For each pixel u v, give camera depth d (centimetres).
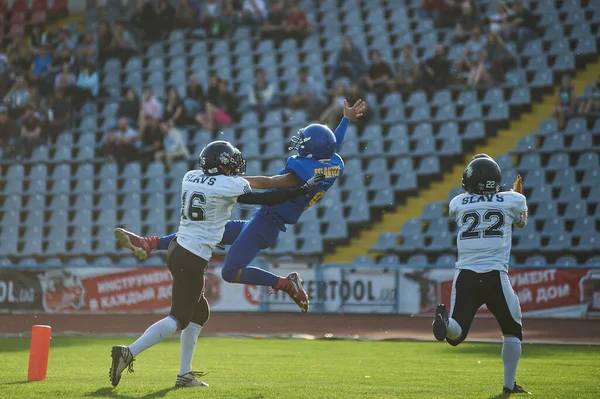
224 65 8675
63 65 8631
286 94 8075
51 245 7669
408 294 5744
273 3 8806
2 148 8388
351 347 4188
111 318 5753
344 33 8525
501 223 2319
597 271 5362
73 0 9731
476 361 3441
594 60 7619
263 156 7556
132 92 8088
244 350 3966
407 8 8469
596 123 6994
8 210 8000
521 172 6862
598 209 6562
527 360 3525
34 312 6025
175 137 7762
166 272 5938
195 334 2409
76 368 2978
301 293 2492
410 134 7450
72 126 8456
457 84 7512
